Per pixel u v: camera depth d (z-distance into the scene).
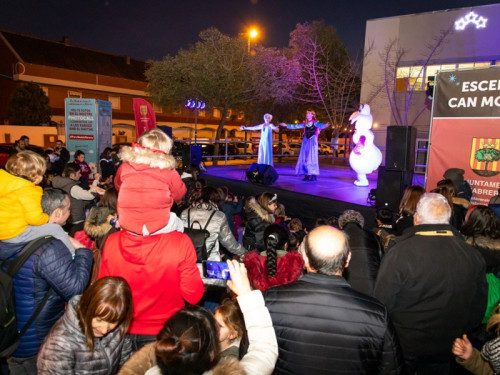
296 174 13.20
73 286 2.46
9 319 2.37
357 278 3.06
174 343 1.26
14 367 2.56
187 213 3.62
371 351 1.86
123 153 2.39
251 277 2.67
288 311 1.92
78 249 2.74
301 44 23.22
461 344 2.38
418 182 13.55
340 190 10.96
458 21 16.80
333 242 1.96
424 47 17.75
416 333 2.57
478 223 3.38
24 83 29.77
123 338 2.13
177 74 20.02
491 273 3.28
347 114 23.62
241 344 1.96
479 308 2.61
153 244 2.33
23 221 2.46
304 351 1.89
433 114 7.00
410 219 4.00
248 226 4.27
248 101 21.23
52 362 1.92
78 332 1.95
